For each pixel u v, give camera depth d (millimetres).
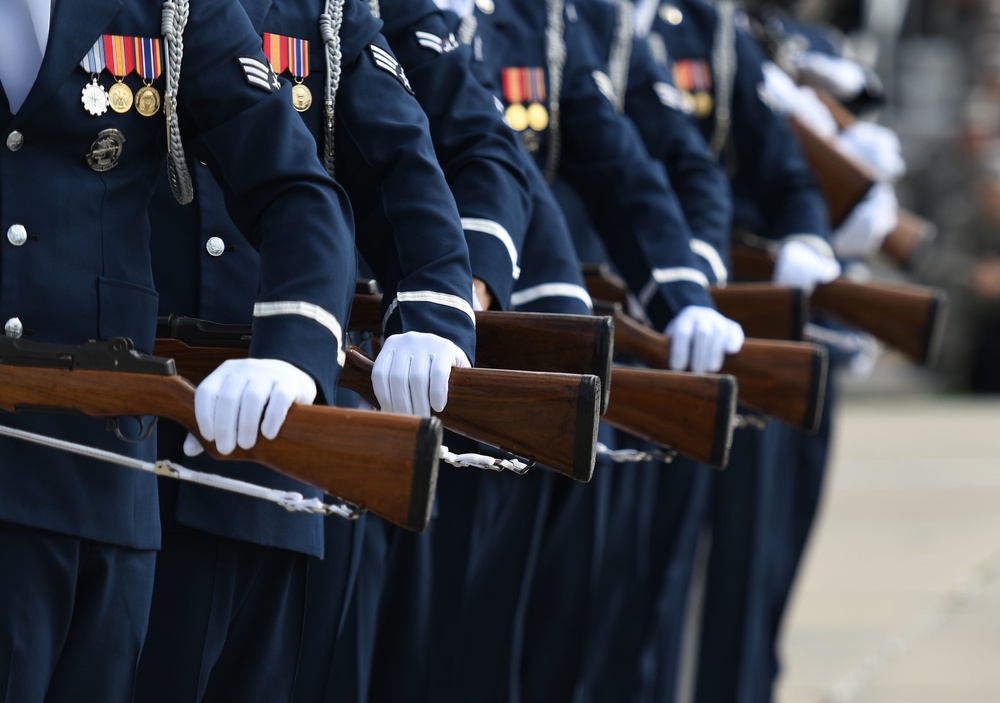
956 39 35094
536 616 12547
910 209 35938
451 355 7688
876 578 23203
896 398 38562
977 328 37250
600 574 13789
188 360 8352
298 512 9000
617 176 11844
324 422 6938
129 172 7762
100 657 7922
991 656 19688
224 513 8742
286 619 9211
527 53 11883
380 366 7723
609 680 14273
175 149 7770
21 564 7582
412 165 8297
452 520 11398
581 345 8711
